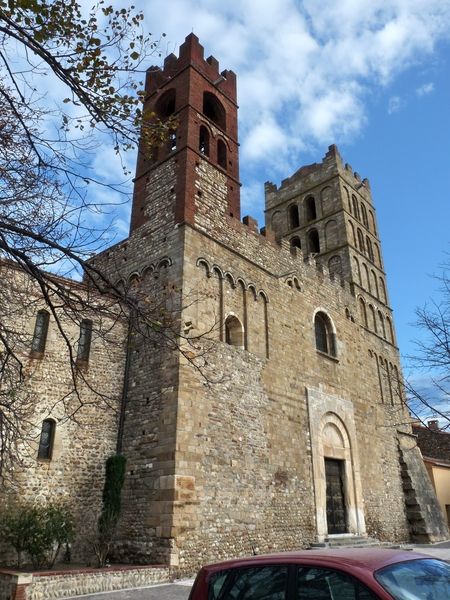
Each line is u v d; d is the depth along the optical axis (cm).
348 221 3562
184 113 2353
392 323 3616
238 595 523
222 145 2553
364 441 2734
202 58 2605
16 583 1128
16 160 795
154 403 1772
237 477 1808
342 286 3145
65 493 1648
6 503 1506
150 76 2725
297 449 2169
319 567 486
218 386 1877
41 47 714
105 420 1822
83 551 1616
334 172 3712
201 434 1733
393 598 425
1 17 692
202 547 1581
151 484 1642
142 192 2347
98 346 1895
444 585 483
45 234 788
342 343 2848
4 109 792
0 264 870
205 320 1939
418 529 2841
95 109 777
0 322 948
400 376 3400
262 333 2231
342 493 2419
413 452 3209
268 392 2123
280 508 1952
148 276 2077
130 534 1619
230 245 2233
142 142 895
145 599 1173
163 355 1827
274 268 2473
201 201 2167
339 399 2612
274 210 4100
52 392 1720
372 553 524
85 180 756
